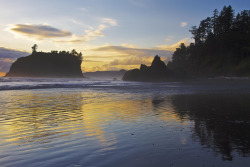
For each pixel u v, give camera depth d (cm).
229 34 9875
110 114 1240
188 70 10331
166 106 1568
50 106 1582
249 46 8888
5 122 1018
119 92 2942
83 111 1351
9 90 3138
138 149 624
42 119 1092
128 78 8744
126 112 1309
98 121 1042
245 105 1611
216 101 1875
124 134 799
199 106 1563
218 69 8781
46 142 696
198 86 4641
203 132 823
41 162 524
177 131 840
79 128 897
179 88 3888
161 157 561
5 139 734
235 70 7900
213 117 1136
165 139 729
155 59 8350
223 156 569
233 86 4659
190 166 503
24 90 3173
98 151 606
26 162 524
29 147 643
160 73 7988
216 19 10969
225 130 852
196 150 615
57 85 4528
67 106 1581
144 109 1427
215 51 10069
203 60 10144
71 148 633
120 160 539
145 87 4206
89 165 505
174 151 607
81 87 4116
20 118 1119
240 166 504
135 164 514
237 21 10319
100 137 757
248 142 691
